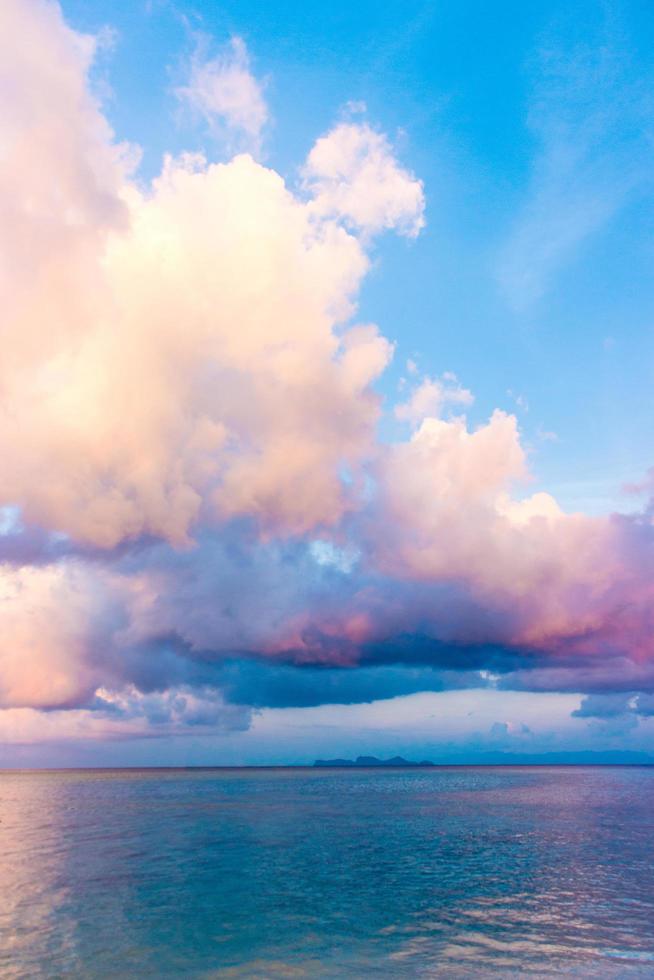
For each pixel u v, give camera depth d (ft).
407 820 203.62
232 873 110.01
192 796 338.95
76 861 123.65
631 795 332.80
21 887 98.48
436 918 79.51
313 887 98.58
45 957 64.69
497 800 297.12
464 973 59.47
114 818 214.28
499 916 80.53
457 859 125.59
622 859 124.98
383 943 69.00
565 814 223.30
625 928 74.79
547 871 111.86
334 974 59.36
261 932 73.31
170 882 102.27
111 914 81.76
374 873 110.32
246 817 214.90
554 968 60.90
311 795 342.64
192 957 64.49
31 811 246.68
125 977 58.75
